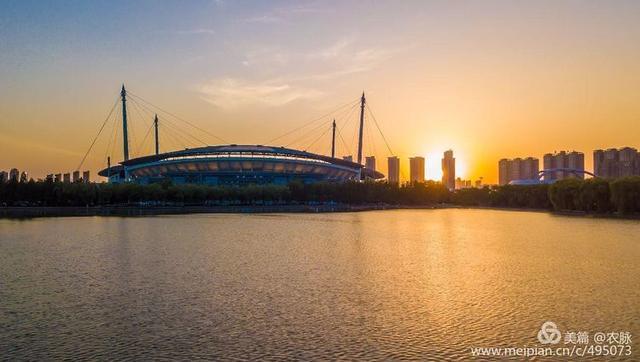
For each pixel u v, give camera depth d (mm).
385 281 48094
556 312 37438
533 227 109875
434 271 53594
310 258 62219
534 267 56344
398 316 36250
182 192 184250
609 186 142000
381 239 84125
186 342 30828
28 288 44875
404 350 29750
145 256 63406
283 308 38219
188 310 37625
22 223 115812
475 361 28344
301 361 28062
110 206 179250
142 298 41156
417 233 95375
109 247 72125
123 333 32438
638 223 118375
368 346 30328
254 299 40875
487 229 104688
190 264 57406
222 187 197375
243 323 34469
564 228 106438
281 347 30062
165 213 160250
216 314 36562
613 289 44906
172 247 72125
